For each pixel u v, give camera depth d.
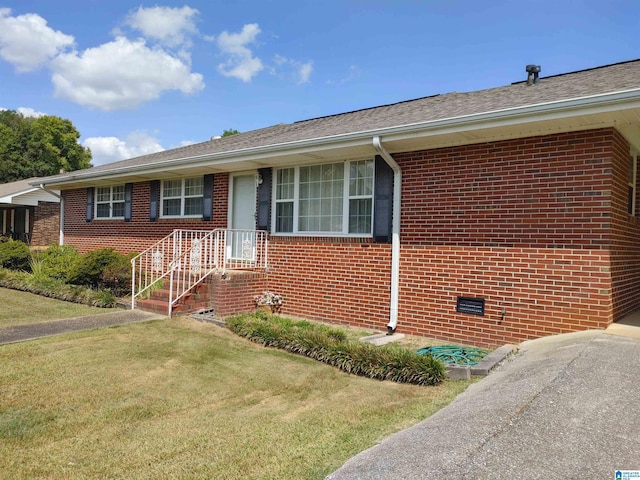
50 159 43.38
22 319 7.68
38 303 9.20
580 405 3.03
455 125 5.91
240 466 3.05
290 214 8.91
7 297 9.92
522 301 6.03
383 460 2.70
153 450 3.29
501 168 6.24
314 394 4.50
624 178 6.03
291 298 8.73
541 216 5.89
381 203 7.50
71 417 3.87
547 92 6.21
